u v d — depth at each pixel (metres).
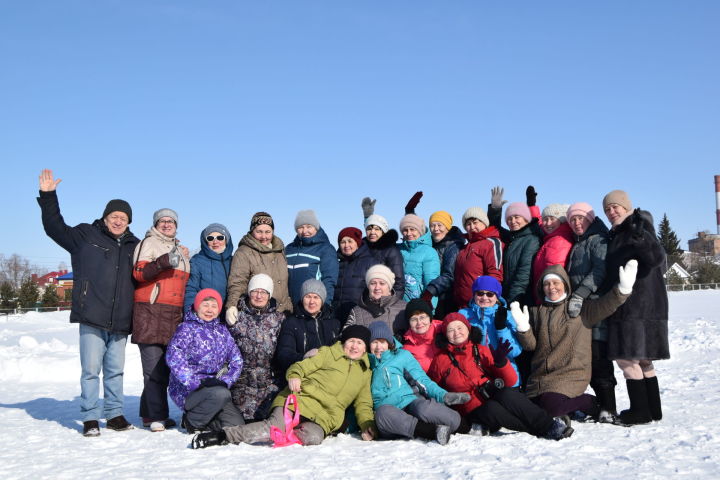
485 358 5.69
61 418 7.22
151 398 6.36
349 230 7.26
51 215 6.11
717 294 47.91
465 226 7.18
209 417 5.75
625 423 5.70
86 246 6.20
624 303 5.71
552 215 6.53
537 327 5.95
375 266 6.38
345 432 5.89
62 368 11.82
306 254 7.08
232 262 6.62
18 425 6.72
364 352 5.71
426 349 6.01
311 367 5.62
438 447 4.99
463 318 5.79
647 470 4.12
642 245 5.51
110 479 4.28
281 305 6.72
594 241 5.99
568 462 4.38
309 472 4.32
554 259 6.20
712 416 6.07
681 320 20.86
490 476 4.04
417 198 8.20
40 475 4.46
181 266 6.47
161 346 6.43
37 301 58.75
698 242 114.50
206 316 6.07
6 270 113.75
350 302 7.04
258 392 6.14
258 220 6.69
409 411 5.52
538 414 5.27
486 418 5.39
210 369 6.00
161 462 4.76
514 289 6.47
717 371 9.70
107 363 6.32
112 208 6.35
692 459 4.39
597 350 5.84
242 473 4.34
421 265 7.35
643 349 5.61
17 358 12.14
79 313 6.09
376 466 4.45
